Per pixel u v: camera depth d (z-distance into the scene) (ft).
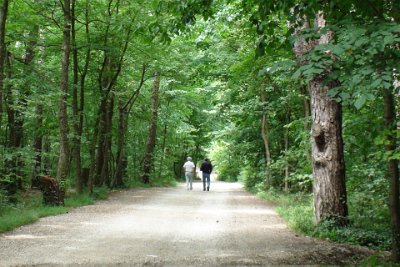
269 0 21.85
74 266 20.93
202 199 61.62
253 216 41.45
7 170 49.03
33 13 52.90
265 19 23.04
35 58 61.11
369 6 19.44
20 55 59.00
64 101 49.29
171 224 35.63
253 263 21.97
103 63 62.90
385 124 21.17
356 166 34.37
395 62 17.11
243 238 29.27
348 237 28.30
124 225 34.58
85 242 26.99
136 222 36.42
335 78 18.15
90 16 58.13
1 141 55.98
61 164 48.49
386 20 18.30
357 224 31.99
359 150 33.58
